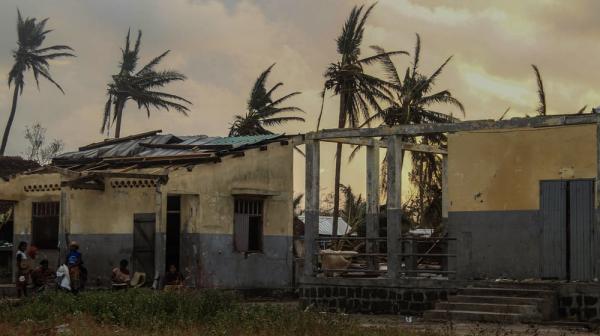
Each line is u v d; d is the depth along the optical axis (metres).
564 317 17.92
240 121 48.53
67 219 24.14
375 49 40.22
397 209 20.48
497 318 17.45
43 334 14.37
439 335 14.09
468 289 18.88
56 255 26.84
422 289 19.84
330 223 46.25
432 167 41.31
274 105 48.72
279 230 26.95
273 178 26.81
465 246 19.67
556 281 18.41
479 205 19.56
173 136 29.58
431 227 39.97
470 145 19.77
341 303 21.03
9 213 30.33
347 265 22.66
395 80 40.44
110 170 25.88
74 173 24.75
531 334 14.95
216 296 16.94
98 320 15.98
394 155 20.62
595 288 17.62
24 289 22.47
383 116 40.03
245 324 14.38
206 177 24.69
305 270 21.75
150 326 14.68
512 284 18.59
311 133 21.98
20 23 67.88
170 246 25.27
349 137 21.42
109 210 25.56
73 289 21.77
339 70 38.59
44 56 68.00
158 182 23.25
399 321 18.17
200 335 13.73
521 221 19.05
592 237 18.17
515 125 18.98
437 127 20.02
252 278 26.03
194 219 24.52
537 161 18.94
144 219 24.77
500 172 19.36
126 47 65.19
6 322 16.02
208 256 24.67
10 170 41.72
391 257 20.42
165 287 21.75
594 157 18.25
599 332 15.91
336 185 38.31
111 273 25.31
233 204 25.61
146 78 64.00
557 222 18.61
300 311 15.76
